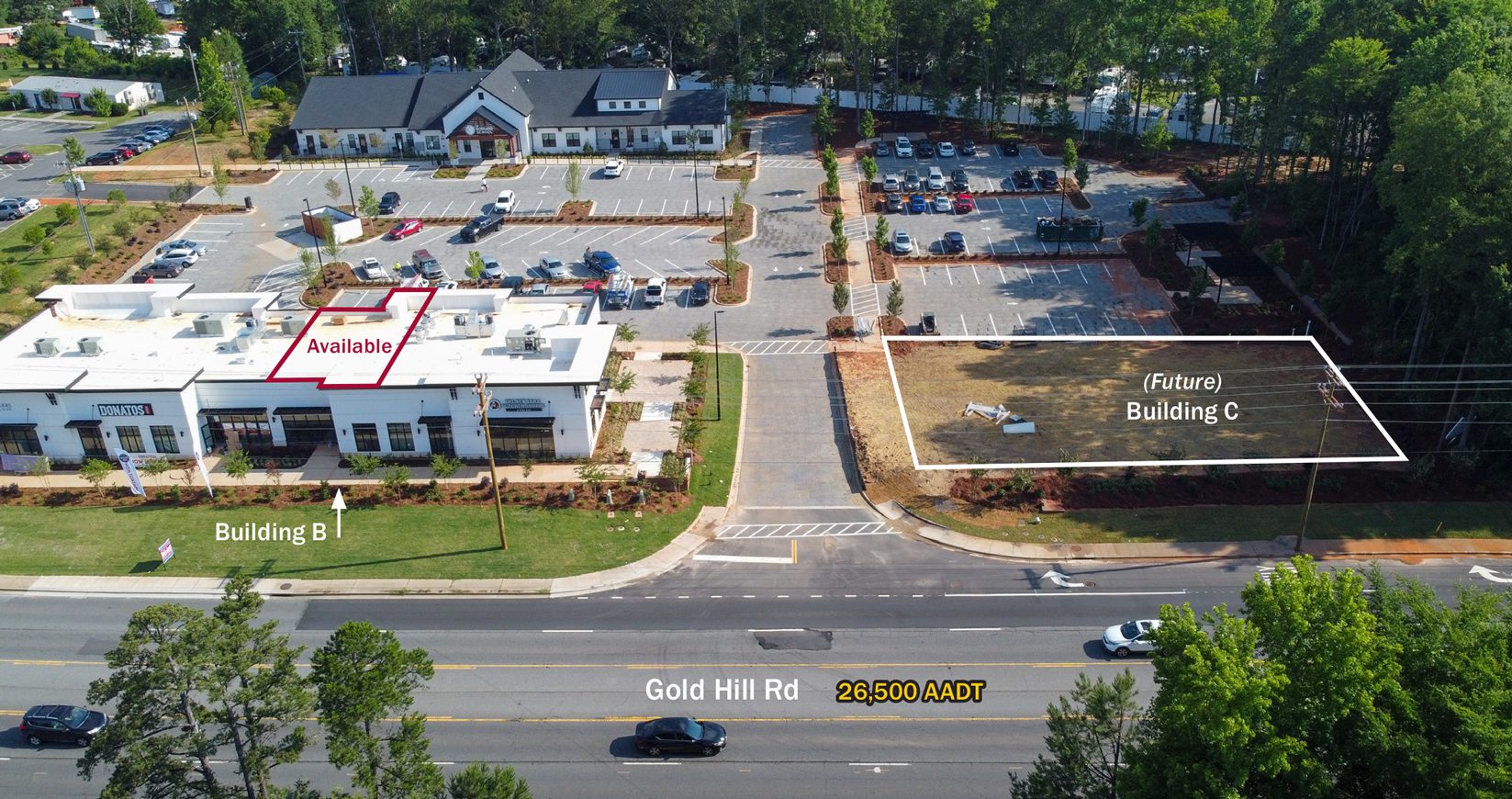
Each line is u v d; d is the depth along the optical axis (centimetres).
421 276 8994
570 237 9956
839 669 4834
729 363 7694
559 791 4188
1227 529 5800
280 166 11931
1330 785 3092
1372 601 3634
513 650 4978
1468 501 5991
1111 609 5219
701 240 9856
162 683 3119
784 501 6166
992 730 4475
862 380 7412
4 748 4462
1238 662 3108
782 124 13075
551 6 14712
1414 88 6825
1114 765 3484
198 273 9312
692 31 14762
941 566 5581
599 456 6556
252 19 15212
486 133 11944
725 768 4300
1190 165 11225
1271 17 11050
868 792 4175
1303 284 8194
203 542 5778
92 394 6319
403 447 6556
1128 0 11325
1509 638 3394
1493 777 2888
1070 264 9150
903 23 13062
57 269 9344
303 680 3403
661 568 5584
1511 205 5903
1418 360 6912
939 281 8919
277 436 6638
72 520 5981
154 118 14175
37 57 16812
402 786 3309
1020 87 12656
